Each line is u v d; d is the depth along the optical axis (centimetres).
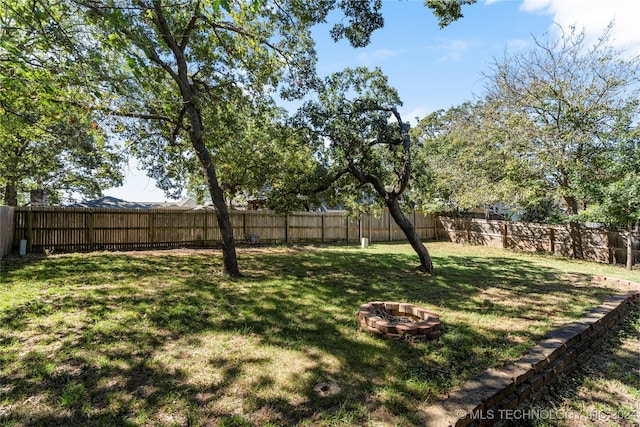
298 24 736
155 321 410
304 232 1625
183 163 1055
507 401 269
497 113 1393
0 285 566
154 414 230
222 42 790
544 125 1241
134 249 1151
